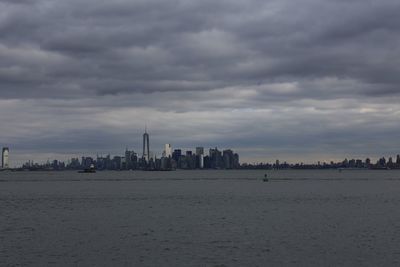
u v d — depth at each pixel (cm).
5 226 7450
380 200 12588
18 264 4722
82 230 6950
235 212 9406
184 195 15175
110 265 4675
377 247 5412
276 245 5584
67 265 4681
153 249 5403
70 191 18238
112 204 11656
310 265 4625
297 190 18175
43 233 6656
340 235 6291
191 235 6366
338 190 18125
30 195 15875
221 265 4631
